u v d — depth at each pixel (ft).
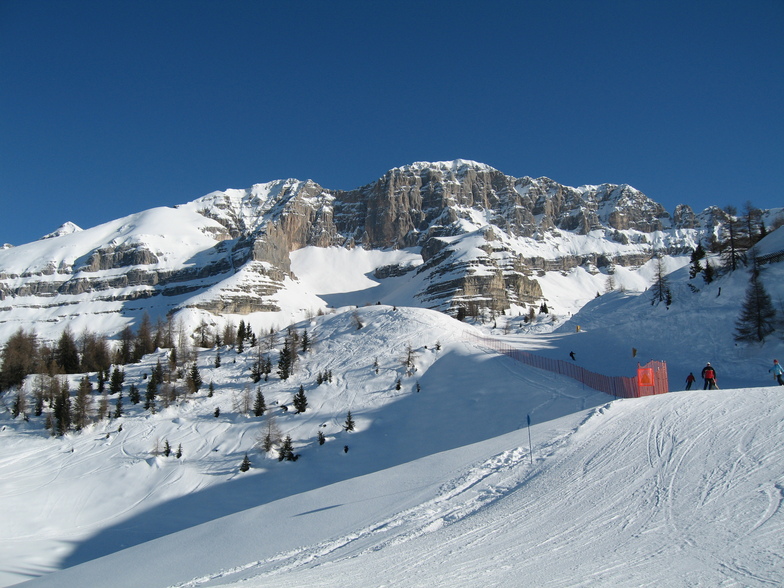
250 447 273.13
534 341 349.82
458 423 244.63
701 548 57.11
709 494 72.43
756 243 319.47
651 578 51.44
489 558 63.82
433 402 277.85
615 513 72.59
